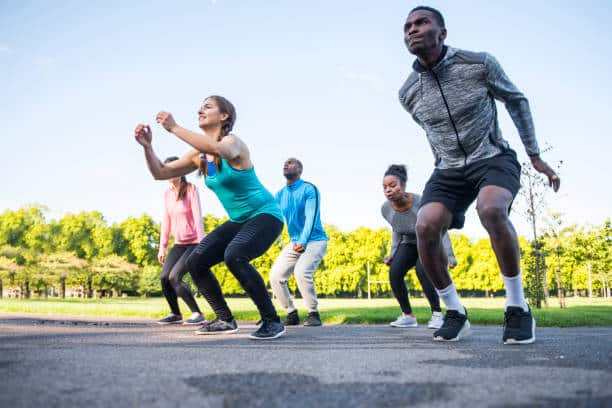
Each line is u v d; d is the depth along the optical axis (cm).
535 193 1116
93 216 4231
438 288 302
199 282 364
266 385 140
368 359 199
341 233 4744
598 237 2169
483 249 4634
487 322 530
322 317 609
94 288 3984
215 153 312
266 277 4041
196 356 208
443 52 279
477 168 280
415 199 476
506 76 276
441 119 284
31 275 3741
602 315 615
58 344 260
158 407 113
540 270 1141
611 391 131
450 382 145
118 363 183
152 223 4294
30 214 4178
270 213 354
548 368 172
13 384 140
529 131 275
